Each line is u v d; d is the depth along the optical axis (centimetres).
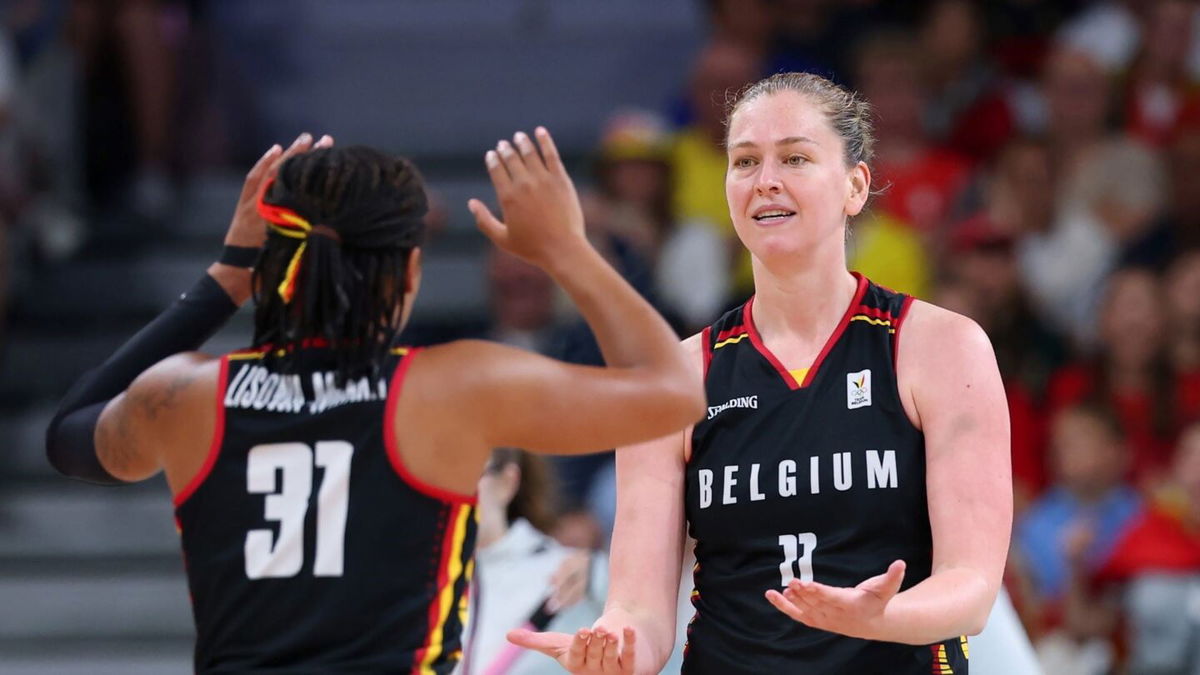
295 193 862
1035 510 2116
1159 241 2442
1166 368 2227
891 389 991
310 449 849
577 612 1488
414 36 3089
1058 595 2034
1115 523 2058
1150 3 2659
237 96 3031
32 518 2398
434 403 851
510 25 3095
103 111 2755
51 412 2514
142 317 2647
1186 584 1919
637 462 1038
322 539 837
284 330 863
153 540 2392
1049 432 2242
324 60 3072
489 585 1500
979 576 928
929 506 966
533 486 1583
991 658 1145
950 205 2467
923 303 1020
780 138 1010
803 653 967
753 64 2612
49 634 2294
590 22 3102
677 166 2517
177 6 2903
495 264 2361
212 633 847
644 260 2348
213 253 2723
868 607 845
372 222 859
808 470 984
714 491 1006
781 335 1030
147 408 880
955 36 2680
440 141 3039
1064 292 2434
